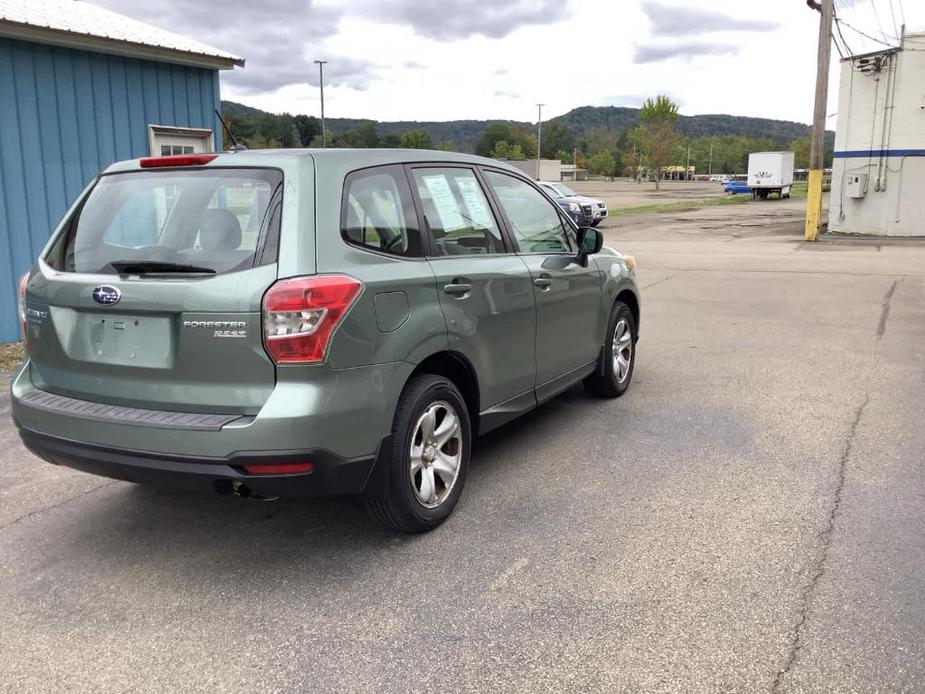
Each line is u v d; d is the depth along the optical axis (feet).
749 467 14.90
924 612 9.83
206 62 32.53
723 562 11.21
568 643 9.35
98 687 8.73
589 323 17.39
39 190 27.63
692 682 8.58
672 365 23.30
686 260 55.42
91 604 10.50
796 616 9.79
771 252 61.57
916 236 77.36
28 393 11.82
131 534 12.62
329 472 10.37
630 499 13.51
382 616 10.05
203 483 10.23
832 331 28.32
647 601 10.23
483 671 8.87
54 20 27.89
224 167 11.21
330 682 8.75
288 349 9.96
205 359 10.26
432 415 12.13
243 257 10.35
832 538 11.89
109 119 29.66
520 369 14.56
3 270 26.89
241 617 10.11
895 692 8.36
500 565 11.30
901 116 76.38
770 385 20.85
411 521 11.92
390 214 11.89
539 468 15.05
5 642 9.64
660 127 240.53
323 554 11.79
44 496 14.21
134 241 11.22
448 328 12.21
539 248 15.72
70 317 11.27
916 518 12.55
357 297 10.52
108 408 10.94
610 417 18.17
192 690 8.66
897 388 20.36
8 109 26.48
